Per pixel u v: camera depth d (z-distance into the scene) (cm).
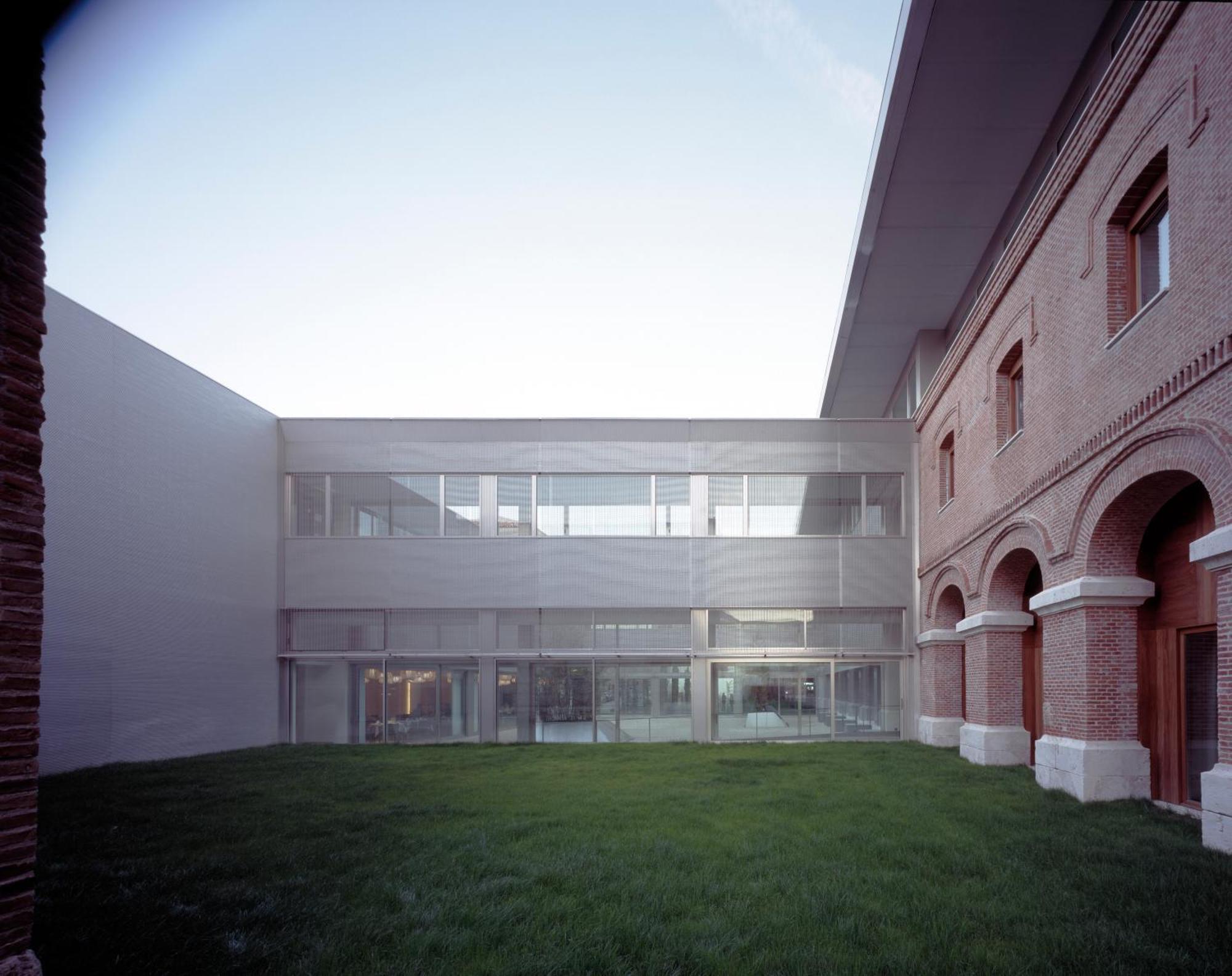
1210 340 890
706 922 639
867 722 2339
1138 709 1202
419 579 2375
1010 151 1816
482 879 770
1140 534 1174
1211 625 1073
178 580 1952
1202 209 910
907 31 1510
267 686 2297
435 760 1819
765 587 2375
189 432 2008
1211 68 896
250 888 745
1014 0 1438
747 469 2412
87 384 1700
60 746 1608
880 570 2380
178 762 1783
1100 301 1170
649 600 2370
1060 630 1288
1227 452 854
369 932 618
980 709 1728
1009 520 1543
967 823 1031
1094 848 884
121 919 653
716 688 2355
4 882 444
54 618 1605
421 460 2411
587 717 2348
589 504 2408
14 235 476
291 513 2403
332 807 1189
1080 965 556
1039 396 1398
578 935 611
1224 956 568
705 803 1180
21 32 439
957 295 2381
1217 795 867
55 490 1617
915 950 582
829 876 777
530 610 2372
